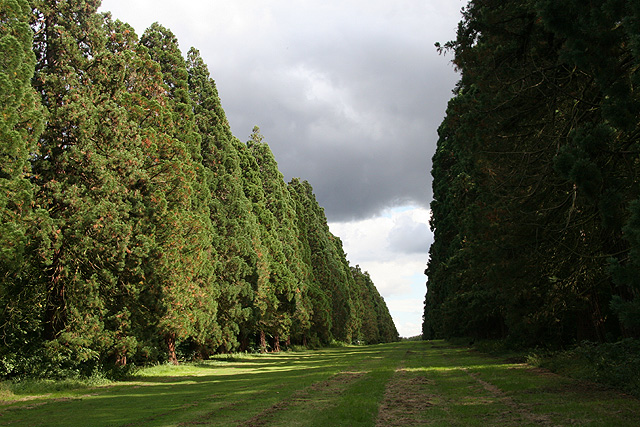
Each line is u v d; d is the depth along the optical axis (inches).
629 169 378.9
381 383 547.8
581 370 508.1
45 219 652.7
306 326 2122.3
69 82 759.7
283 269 1779.0
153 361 1016.9
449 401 398.3
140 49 988.6
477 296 1044.5
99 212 729.6
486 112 536.4
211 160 1455.5
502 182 570.9
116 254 744.3
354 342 4023.1
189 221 1003.3
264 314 1679.4
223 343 1405.0
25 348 741.3
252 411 386.6
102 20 861.8
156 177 946.7
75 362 727.7
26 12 643.5
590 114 452.8
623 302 298.7
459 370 679.1
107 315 819.4
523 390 434.0
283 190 2320.4
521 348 895.1
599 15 343.9
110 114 797.9
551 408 336.8
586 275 566.3
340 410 355.3
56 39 780.0
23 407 485.7
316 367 944.3
